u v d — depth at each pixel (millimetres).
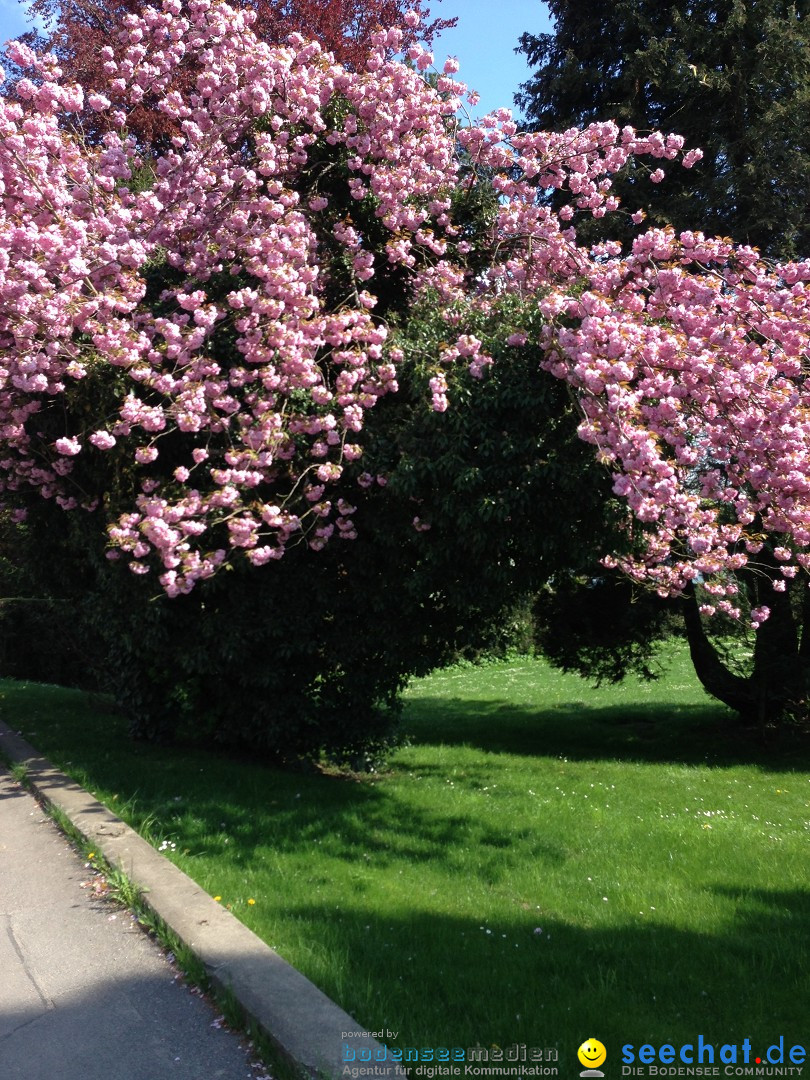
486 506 6207
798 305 6586
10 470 8031
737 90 11047
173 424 6723
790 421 6250
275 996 3268
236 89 7926
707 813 7164
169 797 6535
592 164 8391
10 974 3684
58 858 5176
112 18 13508
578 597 11375
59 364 6781
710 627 11266
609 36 12320
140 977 3648
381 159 7988
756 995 3592
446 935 4129
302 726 7922
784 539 7645
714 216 10727
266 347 6383
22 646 16188
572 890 4938
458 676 22234
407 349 6816
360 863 5273
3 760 7922
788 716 11758
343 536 7090
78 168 7410
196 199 7633
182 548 5969
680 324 6582
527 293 7617
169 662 7898
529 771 9086
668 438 6281
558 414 6484
